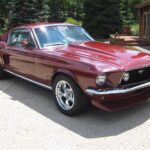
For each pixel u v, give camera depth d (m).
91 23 29.77
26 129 4.96
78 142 4.46
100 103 4.88
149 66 5.27
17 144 4.46
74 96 5.25
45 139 4.59
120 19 29.67
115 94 4.82
